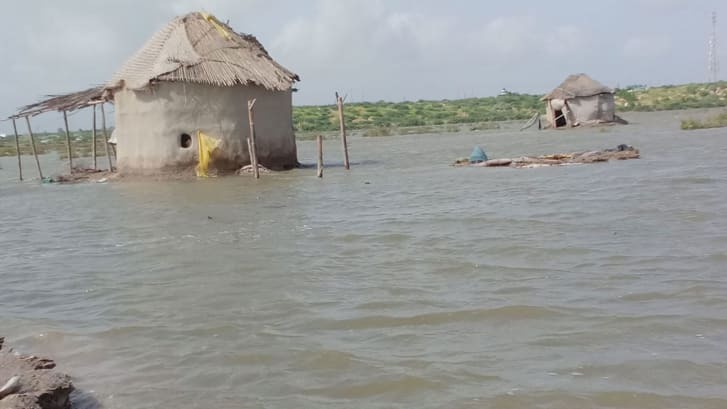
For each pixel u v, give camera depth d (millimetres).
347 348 7320
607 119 47312
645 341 7031
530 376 6359
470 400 5957
